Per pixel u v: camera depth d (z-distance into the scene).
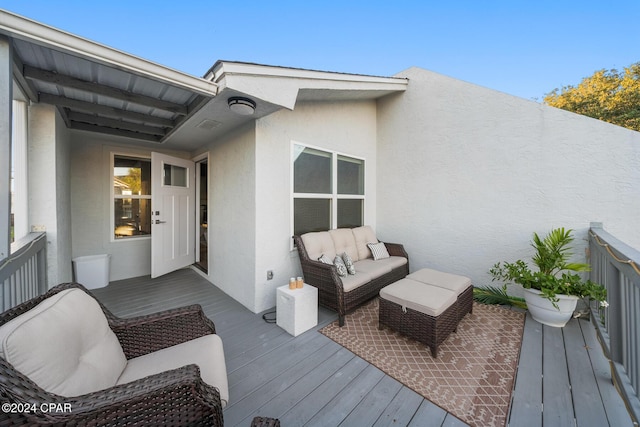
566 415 1.52
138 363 1.36
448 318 2.24
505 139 3.32
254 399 1.64
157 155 3.89
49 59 1.75
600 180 2.79
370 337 2.39
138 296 3.41
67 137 3.27
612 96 7.39
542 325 2.63
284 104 2.49
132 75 1.99
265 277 3.05
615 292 1.91
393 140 4.47
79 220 3.82
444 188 3.86
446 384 1.78
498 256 3.40
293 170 3.36
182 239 4.45
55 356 0.97
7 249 1.45
